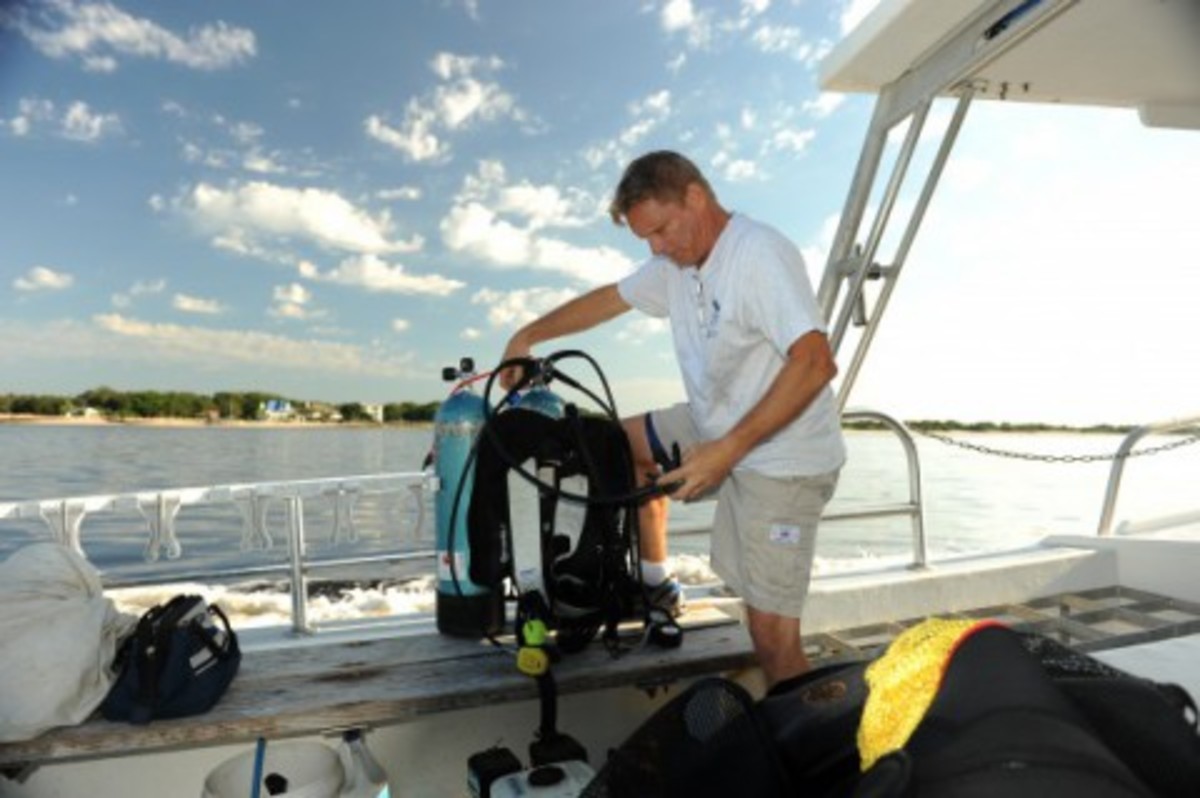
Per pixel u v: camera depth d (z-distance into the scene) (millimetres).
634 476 2412
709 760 1411
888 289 3447
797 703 1436
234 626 2688
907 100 3086
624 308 2793
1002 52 2631
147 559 2463
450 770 2350
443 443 2498
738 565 2328
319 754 2033
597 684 2254
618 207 2236
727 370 2322
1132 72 3084
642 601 2533
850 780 1150
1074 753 851
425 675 2229
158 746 1916
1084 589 3850
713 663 2375
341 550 5891
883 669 1122
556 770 1877
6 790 2041
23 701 1830
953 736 937
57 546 2070
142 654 1944
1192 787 1041
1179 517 4414
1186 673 1984
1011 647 1085
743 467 2277
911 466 3684
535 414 2355
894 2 2656
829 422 2301
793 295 2078
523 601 2342
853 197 3391
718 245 2230
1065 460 3832
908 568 3686
